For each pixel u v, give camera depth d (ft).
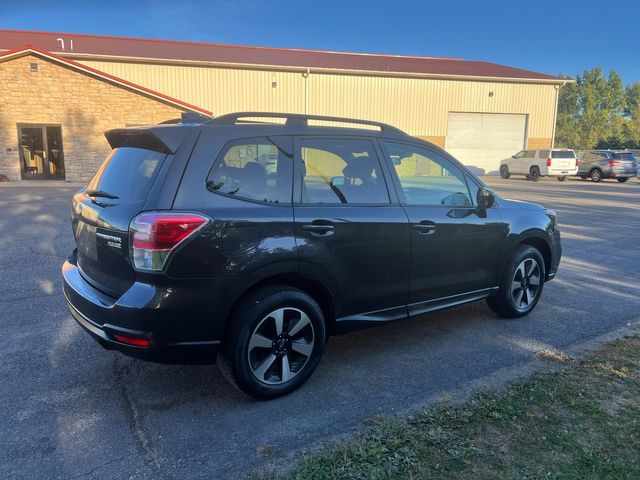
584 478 8.14
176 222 9.48
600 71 276.62
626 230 35.32
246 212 10.29
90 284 11.07
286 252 10.63
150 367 12.59
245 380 10.52
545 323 16.17
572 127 286.87
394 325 15.93
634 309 17.69
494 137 104.94
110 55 82.43
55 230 29.66
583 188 76.28
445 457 8.71
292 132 11.54
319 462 8.62
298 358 11.46
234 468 8.64
